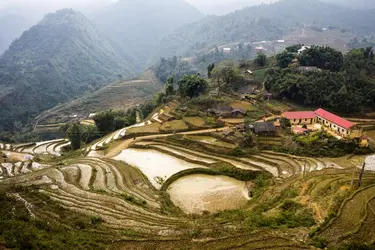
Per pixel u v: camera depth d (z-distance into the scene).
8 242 21.84
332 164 50.06
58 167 49.69
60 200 35.03
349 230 25.42
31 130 139.25
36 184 40.84
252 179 46.72
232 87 93.81
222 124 68.50
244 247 23.70
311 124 67.81
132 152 60.00
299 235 25.64
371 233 24.72
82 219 29.66
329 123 64.19
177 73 199.12
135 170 49.47
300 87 78.81
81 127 94.19
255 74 102.56
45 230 26.20
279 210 32.16
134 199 37.16
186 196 41.00
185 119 73.38
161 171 49.59
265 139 59.78
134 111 112.56
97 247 24.27
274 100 83.31
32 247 22.02
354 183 36.88
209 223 30.03
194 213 35.66
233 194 41.78
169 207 36.38
